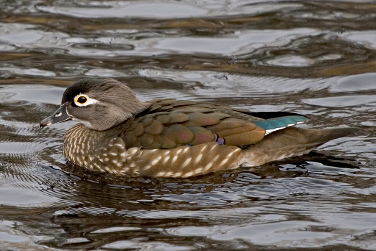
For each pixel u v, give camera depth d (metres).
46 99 16.53
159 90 16.78
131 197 12.42
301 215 11.55
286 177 12.77
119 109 13.75
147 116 13.30
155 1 21.16
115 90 13.80
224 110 13.37
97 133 13.76
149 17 20.36
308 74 17.50
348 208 11.70
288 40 19.03
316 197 12.09
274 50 18.61
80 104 13.75
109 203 12.21
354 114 15.48
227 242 10.80
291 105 16.00
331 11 20.41
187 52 18.61
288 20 20.00
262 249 10.59
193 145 12.90
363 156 13.48
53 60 18.16
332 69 17.67
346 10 20.41
